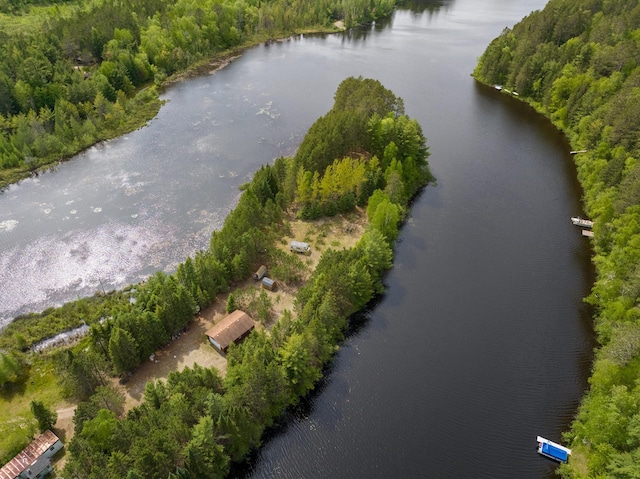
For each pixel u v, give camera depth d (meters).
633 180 115.06
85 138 152.00
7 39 178.88
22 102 152.50
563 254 114.50
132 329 81.44
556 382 85.94
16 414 75.56
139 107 174.88
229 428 69.88
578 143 156.00
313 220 121.94
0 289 100.69
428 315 98.19
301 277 103.69
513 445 76.12
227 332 86.44
